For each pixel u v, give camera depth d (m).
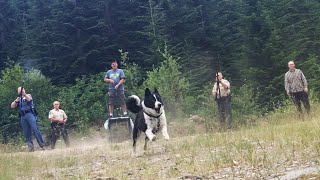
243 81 29.80
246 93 21.72
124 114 15.90
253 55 26.92
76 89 30.55
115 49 36.84
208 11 38.09
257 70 25.77
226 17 37.00
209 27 36.06
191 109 23.73
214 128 14.88
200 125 18.02
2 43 41.47
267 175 5.83
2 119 29.48
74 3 36.12
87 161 9.73
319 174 5.36
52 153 12.21
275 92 25.09
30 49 37.00
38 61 36.34
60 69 35.31
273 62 26.16
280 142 8.48
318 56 30.39
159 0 37.34
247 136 10.34
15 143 22.12
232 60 32.28
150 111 9.62
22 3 45.94
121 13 37.62
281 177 5.57
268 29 27.38
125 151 10.83
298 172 5.69
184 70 32.81
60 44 34.19
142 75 33.75
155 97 9.66
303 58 30.69
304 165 6.16
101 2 37.47
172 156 8.61
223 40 35.12
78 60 33.78
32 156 11.52
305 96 14.90
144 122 9.73
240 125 14.87
